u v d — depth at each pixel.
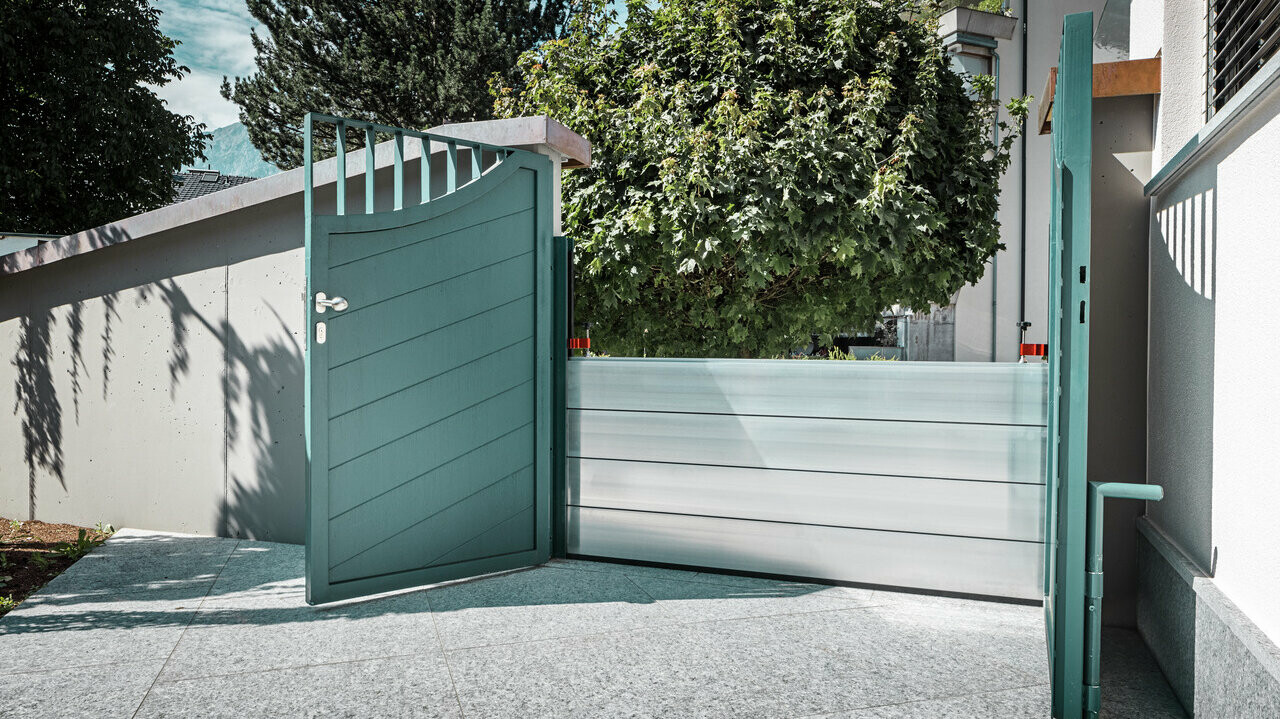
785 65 7.11
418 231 4.21
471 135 4.83
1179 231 3.20
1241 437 2.53
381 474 4.12
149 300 5.83
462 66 20.50
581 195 6.71
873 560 4.21
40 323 6.36
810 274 7.27
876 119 6.98
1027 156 12.20
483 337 4.49
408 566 4.24
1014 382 3.93
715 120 6.70
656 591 4.20
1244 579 2.49
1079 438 2.59
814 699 2.87
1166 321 3.36
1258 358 2.42
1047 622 3.24
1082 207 2.53
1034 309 12.15
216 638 3.51
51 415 6.33
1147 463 3.62
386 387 4.12
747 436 4.45
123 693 2.93
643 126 6.70
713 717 2.73
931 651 3.34
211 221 5.55
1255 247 2.45
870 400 4.19
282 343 5.30
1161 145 3.47
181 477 5.74
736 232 6.33
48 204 18.22
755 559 4.45
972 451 4.01
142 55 19.50
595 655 3.30
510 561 4.63
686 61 7.43
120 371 5.95
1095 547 2.67
